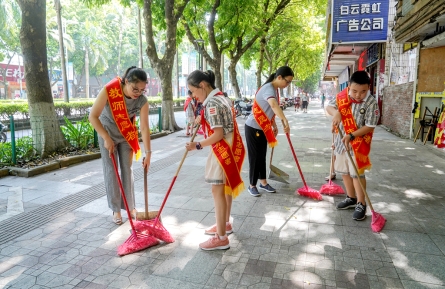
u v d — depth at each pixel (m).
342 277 2.55
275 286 2.45
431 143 8.01
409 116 8.96
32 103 6.42
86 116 8.13
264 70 30.70
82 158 6.54
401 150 7.34
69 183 5.05
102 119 3.38
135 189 4.71
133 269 2.69
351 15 9.69
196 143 2.90
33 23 6.27
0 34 25.75
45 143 6.43
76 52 37.84
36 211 3.94
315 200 4.20
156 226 3.11
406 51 9.82
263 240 3.15
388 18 9.59
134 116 3.49
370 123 3.36
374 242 3.09
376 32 9.64
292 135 10.14
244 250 2.97
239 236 3.23
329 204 4.06
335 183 4.95
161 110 11.33
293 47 25.88
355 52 15.10
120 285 2.48
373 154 6.92
